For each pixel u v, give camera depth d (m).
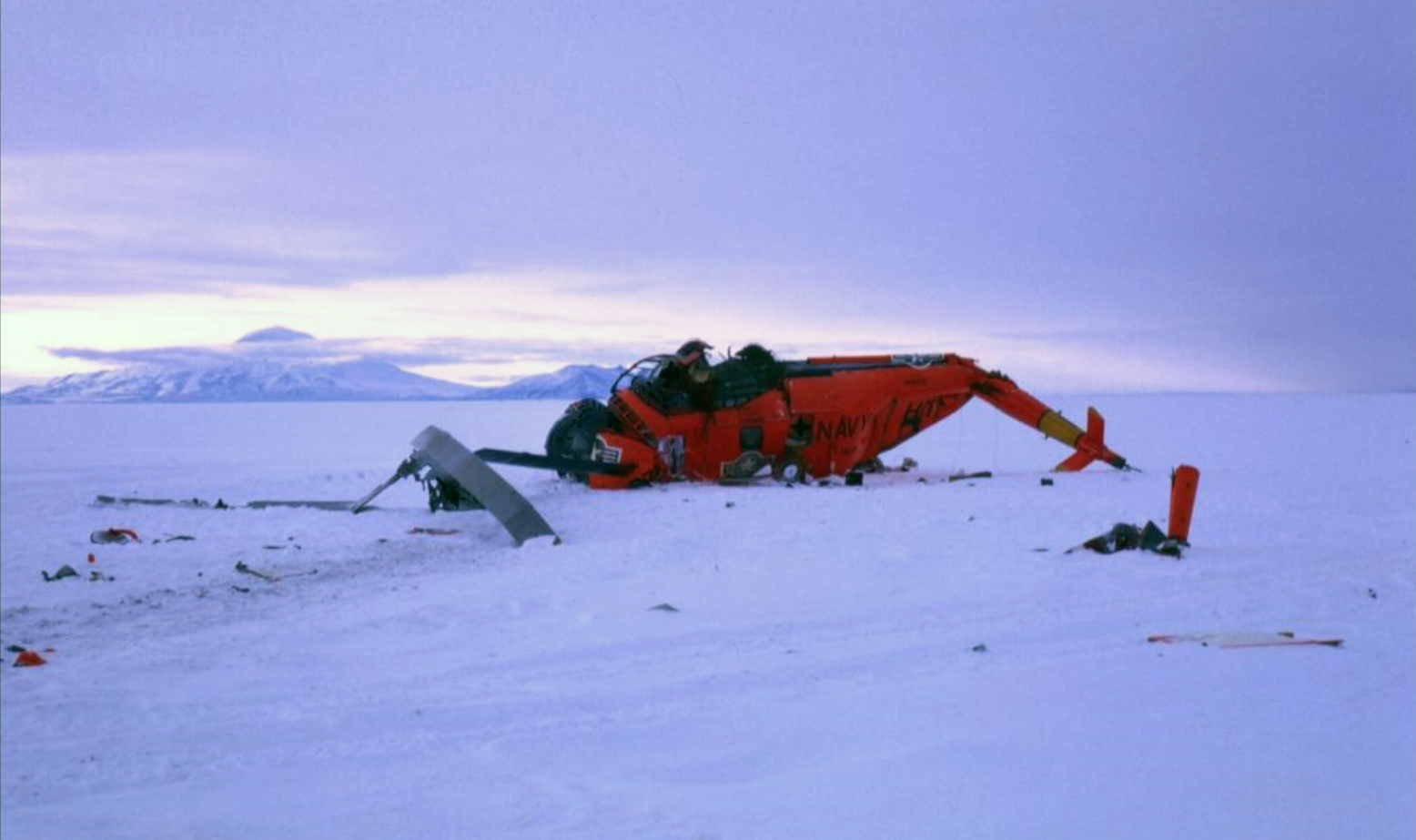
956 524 13.66
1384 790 4.20
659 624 8.77
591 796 4.84
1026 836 3.88
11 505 18.53
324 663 8.00
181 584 11.34
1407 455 25.03
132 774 5.63
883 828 4.09
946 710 5.79
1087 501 15.52
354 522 15.50
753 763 5.21
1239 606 8.44
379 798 5.01
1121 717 5.38
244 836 4.60
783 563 11.40
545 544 13.37
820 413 19.44
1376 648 6.85
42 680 7.57
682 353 18.98
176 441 47.44
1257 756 4.67
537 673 7.45
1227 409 77.88
